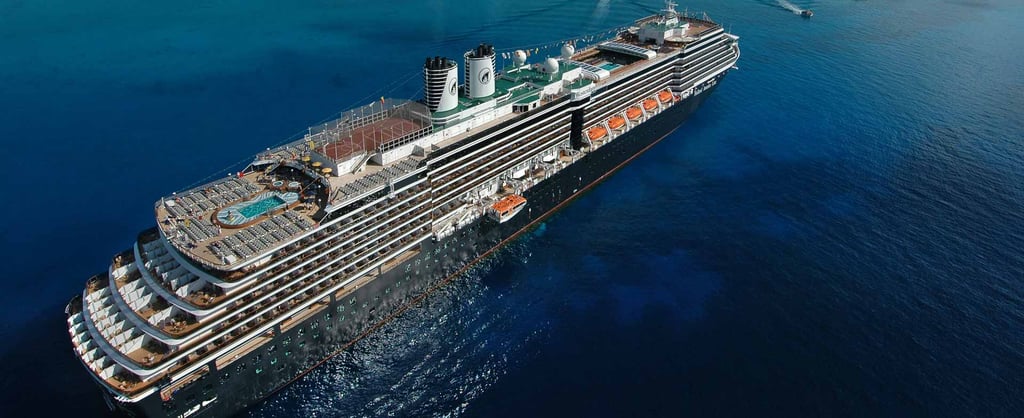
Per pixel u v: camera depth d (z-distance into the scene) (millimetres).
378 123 99688
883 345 89938
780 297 99500
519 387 83000
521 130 111250
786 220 120188
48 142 140500
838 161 142625
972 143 148250
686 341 90750
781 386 83312
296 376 84062
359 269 86125
